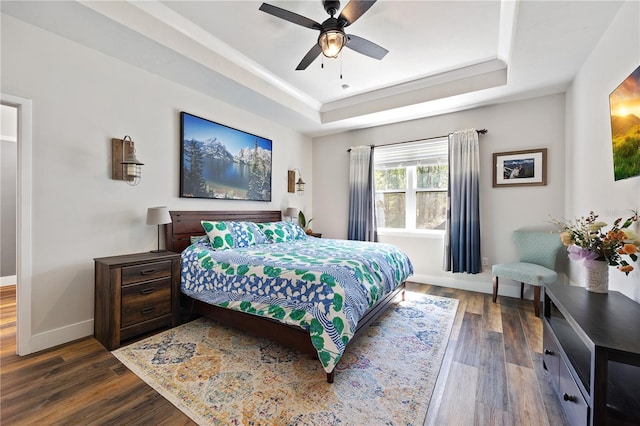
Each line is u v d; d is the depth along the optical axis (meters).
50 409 1.50
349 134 4.93
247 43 2.76
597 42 2.23
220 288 2.42
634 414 1.05
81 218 2.40
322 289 1.89
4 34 2.00
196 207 3.38
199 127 3.34
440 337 2.39
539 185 3.38
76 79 2.36
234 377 1.81
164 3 2.23
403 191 4.45
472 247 3.64
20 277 2.07
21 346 2.06
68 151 2.32
